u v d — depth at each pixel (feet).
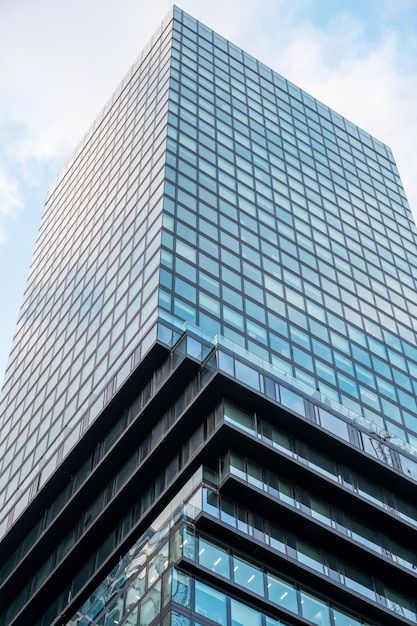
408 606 185.26
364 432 205.05
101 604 173.68
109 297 257.14
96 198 319.68
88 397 230.89
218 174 283.79
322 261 281.54
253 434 188.03
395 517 194.08
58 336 280.10
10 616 212.43
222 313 229.45
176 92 312.91
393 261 310.24
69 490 217.15
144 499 196.95
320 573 176.96
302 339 242.17
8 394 290.97
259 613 163.94
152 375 210.59
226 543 171.12
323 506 189.88
